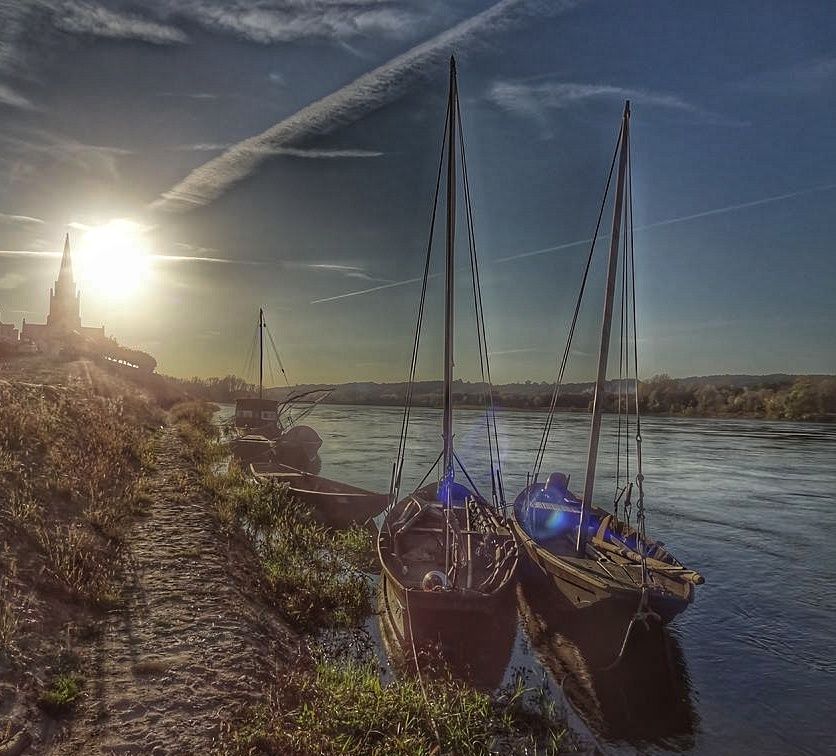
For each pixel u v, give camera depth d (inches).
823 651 534.6
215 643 358.3
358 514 825.5
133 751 249.0
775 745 390.6
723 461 1930.4
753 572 760.3
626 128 633.0
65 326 4367.6
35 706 263.4
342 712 297.9
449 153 679.7
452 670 424.8
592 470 668.7
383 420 4005.9
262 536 677.3
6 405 719.7
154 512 619.5
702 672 490.6
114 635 346.9
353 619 485.4
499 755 321.1
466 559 539.8
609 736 378.3
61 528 464.4
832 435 3073.3
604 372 673.6
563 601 522.0
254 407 1931.6
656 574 509.0
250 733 267.9
